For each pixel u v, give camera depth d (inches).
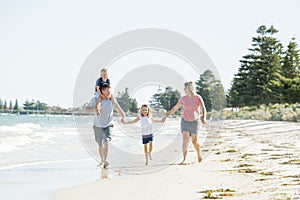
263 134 725.3
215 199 241.1
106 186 295.1
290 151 453.1
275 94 2242.9
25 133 824.9
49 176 343.6
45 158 463.5
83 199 253.6
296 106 1713.8
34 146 588.1
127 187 289.7
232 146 550.0
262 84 2340.1
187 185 289.1
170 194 261.1
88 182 312.7
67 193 271.3
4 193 271.0
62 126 1052.5
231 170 348.8
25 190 281.3
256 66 2377.0
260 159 402.3
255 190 259.8
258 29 2443.4
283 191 251.9
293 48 2437.3
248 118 1646.2
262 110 1801.2
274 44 2426.2
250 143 575.8
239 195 247.3
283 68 2429.9
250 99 2341.3
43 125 1088.2
